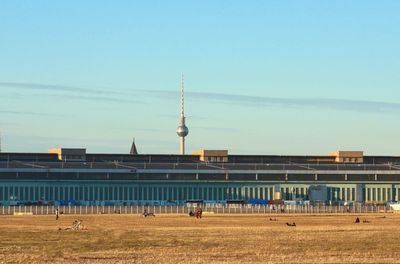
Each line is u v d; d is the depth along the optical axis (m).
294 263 104.25
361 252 118.81
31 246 130.50
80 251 120.81
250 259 108.25
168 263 103.00
